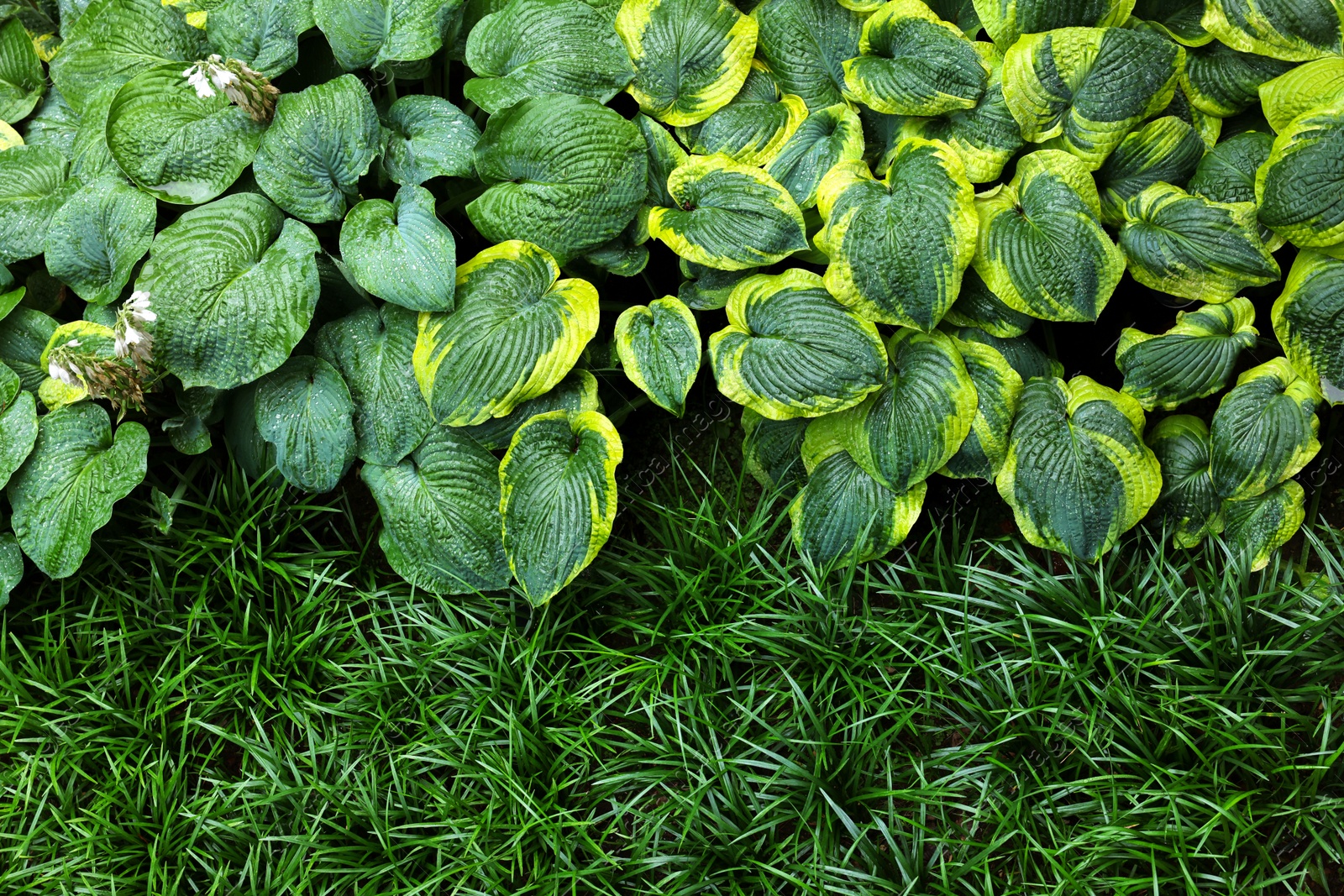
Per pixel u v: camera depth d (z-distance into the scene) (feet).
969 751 8.66
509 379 8.82
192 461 9.34
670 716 8.85
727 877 8.63
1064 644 8.84
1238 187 8.86
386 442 9.00
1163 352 8.88
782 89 9.18
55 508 9.06
